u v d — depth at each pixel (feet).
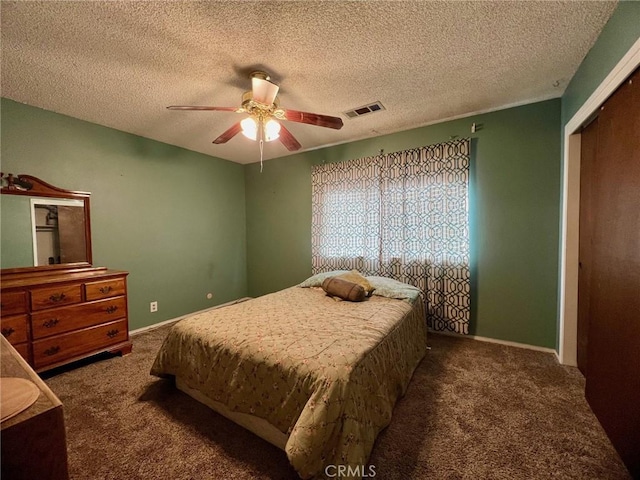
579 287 7.10
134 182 10.34
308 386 4.10
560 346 7.54
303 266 13.15
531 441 4.69
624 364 4.22
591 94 5.60
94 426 5.21
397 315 6.59
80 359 7.47
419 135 9.84
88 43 5.32
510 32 5.15
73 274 8.05
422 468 4.18
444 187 9.16
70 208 8.38
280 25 4.88
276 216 13.91
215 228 13.50
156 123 9.31
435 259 9.39
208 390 5.34
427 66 6.24
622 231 4.27
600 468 4.17
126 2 4.33
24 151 7.80
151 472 4.21
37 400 2.00
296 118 6.62
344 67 6.23
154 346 9.02
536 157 8.11
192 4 4.38
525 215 8.30
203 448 4.68
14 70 6.20
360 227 10.98
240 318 6.33
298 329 5.58
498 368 7.20
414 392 6.14
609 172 4.66
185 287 12.21
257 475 4.16
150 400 6.03
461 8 4.54
